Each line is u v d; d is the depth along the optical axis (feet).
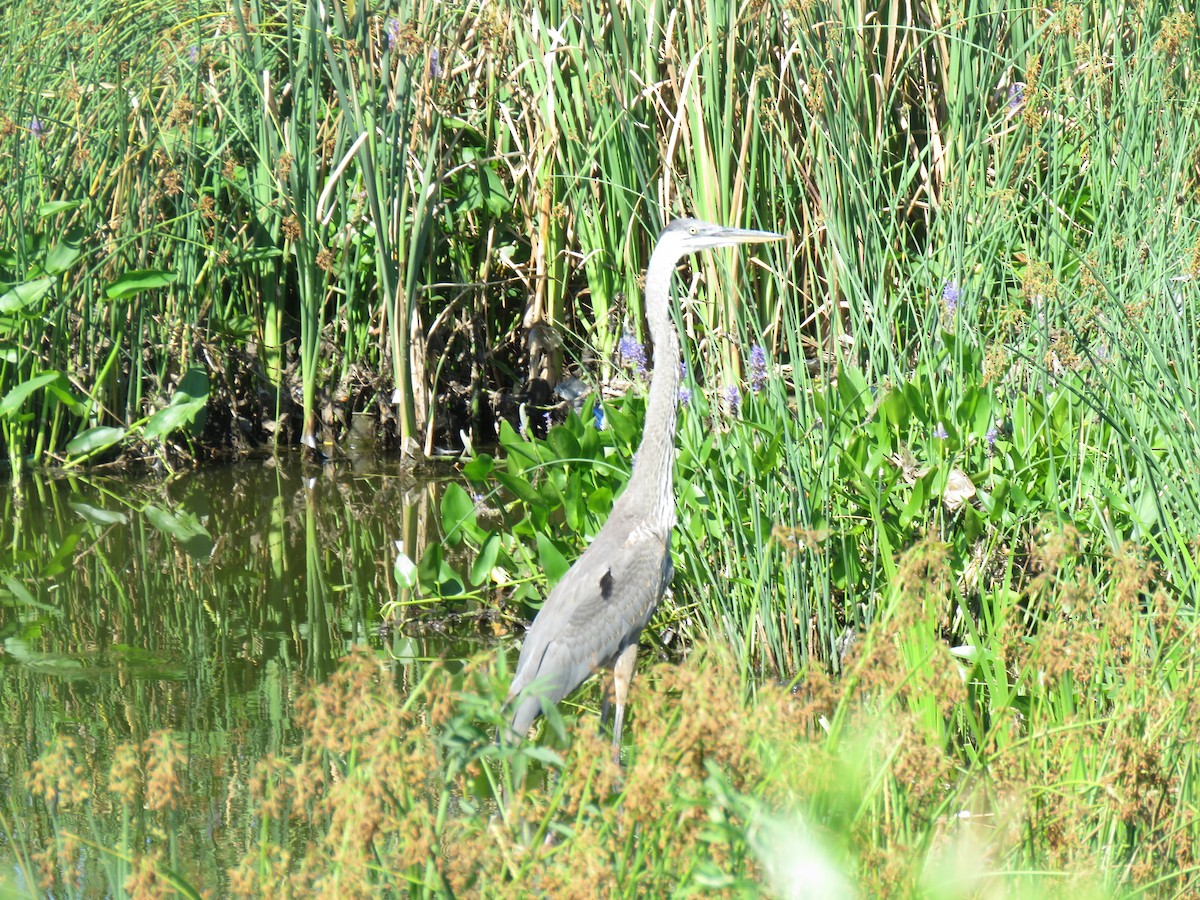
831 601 32.09
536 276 52.85
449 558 40.47
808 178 44.04
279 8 53.21
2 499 46.88
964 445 33.37
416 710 29.22
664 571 29.40
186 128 47.80
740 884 14.78
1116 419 31.22
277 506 46.03
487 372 54.24
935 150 44.65
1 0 54.13
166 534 43.45
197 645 34.14
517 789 19.25
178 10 53.98
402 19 49.19
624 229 48.49
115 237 49.65
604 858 16.03
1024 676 21.36
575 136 48.83
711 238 31.01
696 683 16.31
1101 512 29.22
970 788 24.07
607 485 36.52
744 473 32.89
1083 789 19.89
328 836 18.94
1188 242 35.88
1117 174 39.50
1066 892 17.92
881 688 20.27
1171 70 41.16
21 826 24.32
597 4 47.96
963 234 38.96
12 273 48.03
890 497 33.40
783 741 16.98
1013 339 37.78
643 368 41.14
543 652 27.50
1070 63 42.73
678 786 16.56
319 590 38.34
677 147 48.44
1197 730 20.68
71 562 40.86
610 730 29.40
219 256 49.88
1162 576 28.68
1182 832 20.26
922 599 22.61
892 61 45.03
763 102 44.37
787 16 44.50
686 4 44.70
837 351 37.01
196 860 22.82
